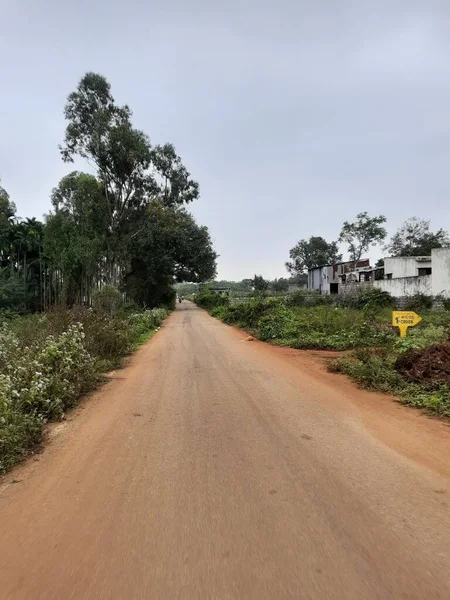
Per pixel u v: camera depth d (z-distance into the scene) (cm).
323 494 327
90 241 3531
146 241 3906
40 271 4575
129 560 248
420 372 696
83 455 431
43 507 321
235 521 289
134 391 720
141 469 387
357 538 265
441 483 345
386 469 374
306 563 240
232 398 642
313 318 1662
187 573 234
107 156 3547
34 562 250
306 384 735
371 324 1309
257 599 211
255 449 427
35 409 515
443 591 215
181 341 1507
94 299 2203
